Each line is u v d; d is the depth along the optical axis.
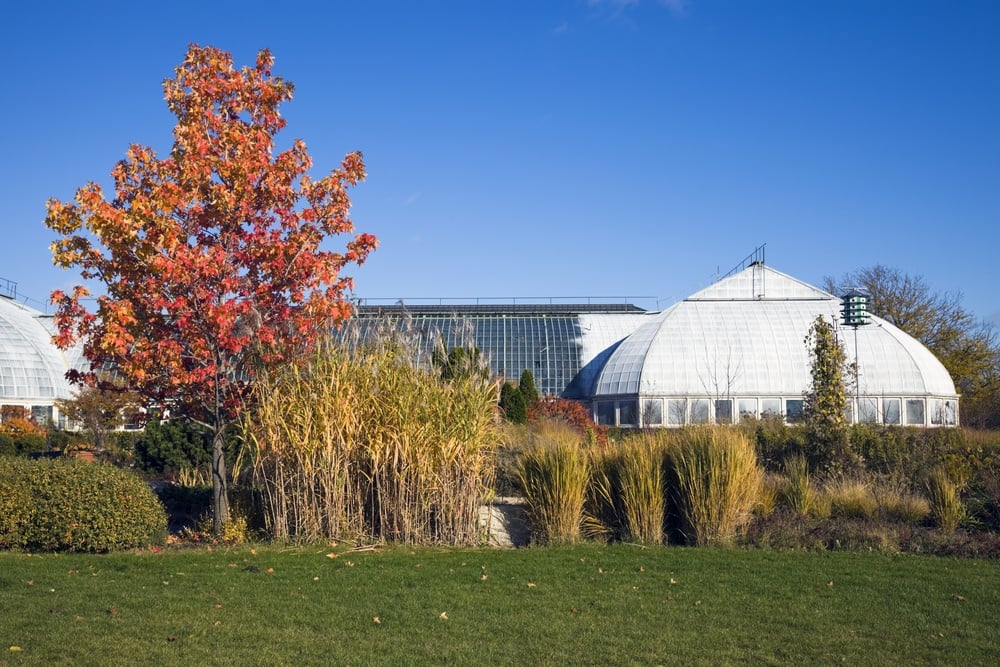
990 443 21.27
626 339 53.31
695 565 13.16
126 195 15.55
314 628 9.55
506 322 58.00
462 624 9.75
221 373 15.83
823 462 20.55
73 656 8.41
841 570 12.81
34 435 34.28
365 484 15.67
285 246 15.57
